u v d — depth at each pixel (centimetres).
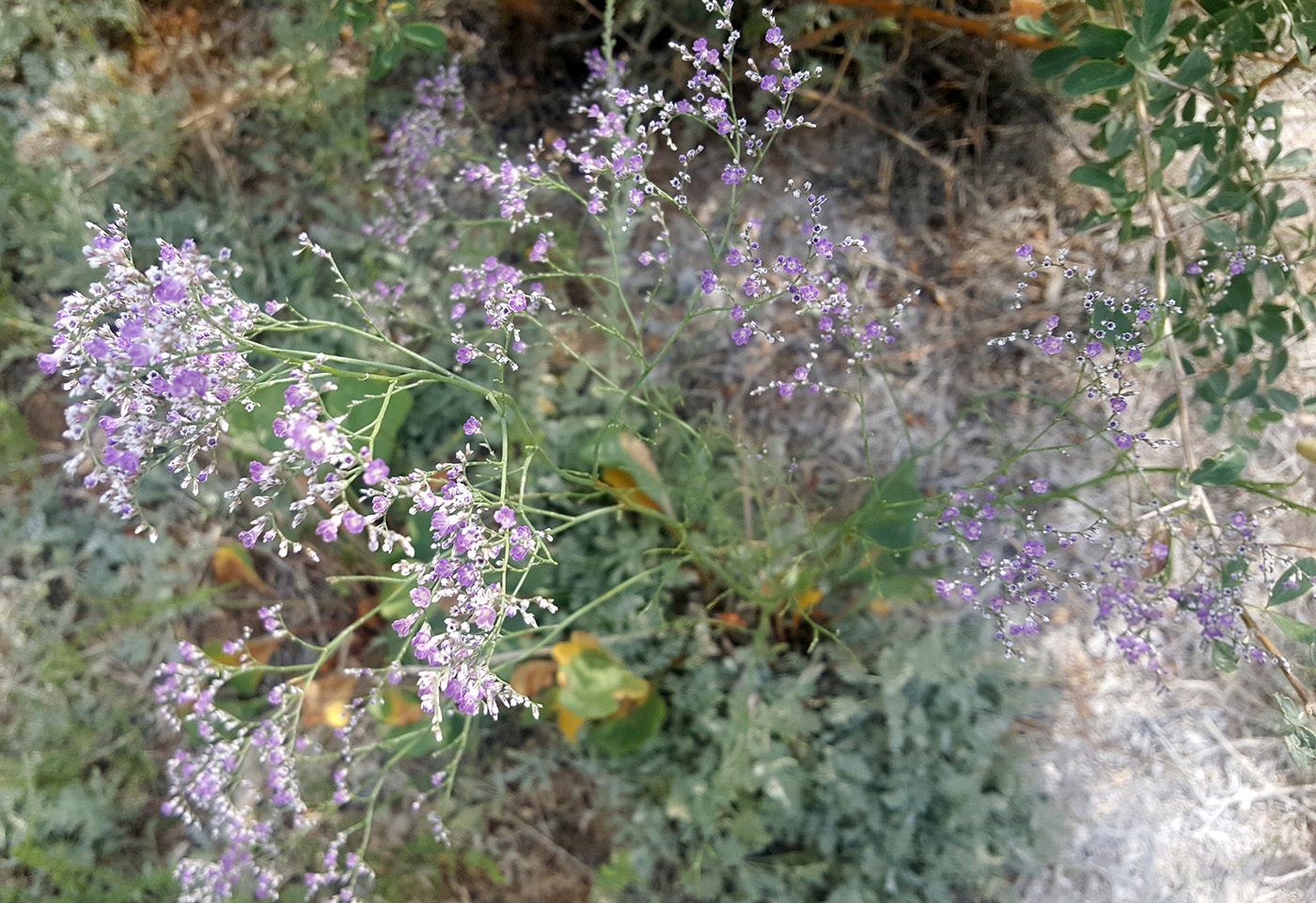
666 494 47
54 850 47
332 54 58
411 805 49
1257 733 48
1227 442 50
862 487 52
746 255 33
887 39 55
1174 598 34
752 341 55
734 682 48
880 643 48
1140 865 47
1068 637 50
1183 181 52
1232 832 47
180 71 58
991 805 44
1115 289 53
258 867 40
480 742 50
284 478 29
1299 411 50
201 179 56
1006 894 44
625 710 47
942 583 35
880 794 45
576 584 48
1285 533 48
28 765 46
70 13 55
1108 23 46
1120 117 44
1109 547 35
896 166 57
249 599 52
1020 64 54
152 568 51
